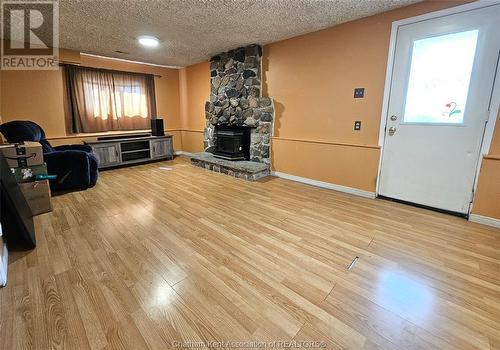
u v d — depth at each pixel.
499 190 2.30
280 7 2.62
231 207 2.88
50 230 2.28
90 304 1.41
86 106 4.61
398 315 1.35
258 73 4.10
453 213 2.63
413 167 2.83
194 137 5.99
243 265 1.78
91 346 1.16
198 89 5.61
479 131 2.37
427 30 2.53
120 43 3.90
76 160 3.37
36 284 1.56
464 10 2.30
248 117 4.30
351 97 3.17
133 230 2.29
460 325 1.28
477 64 2.30
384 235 2.22
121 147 4.87
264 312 1.37
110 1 2.47
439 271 1.72
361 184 3.25
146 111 5.55
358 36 2.99
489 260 1.84
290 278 1.65
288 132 3.97
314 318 1.33
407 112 2.78
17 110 3.91
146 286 1.56
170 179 4.07
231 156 4.54
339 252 1.95
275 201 3.07
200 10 2.69
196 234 2.23
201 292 1.51
